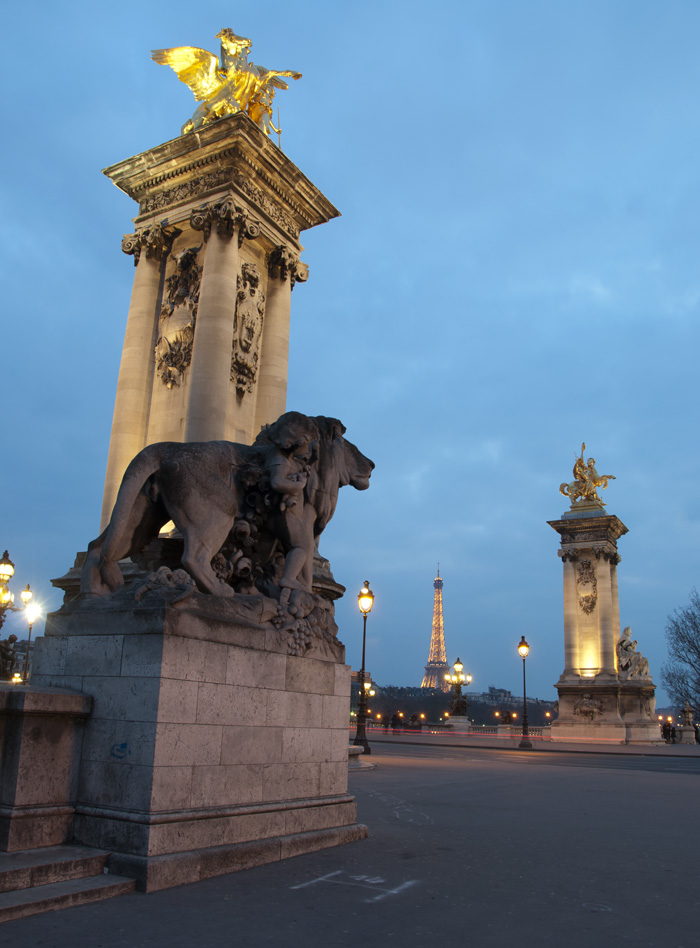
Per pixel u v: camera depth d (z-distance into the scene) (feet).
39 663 32.24
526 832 43.60
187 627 30.17
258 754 33.24
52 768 28.73
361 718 129.29
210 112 95.76
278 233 97.04
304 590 39.55
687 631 302.66
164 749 28.45
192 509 34.65
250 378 91.66
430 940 22.76
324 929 23.22
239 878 28.89
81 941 21.20
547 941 23.17
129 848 27.27
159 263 94.94
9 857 26.17
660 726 286.46
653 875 33.12
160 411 88.94
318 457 41.93
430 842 38.70
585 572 290.56
